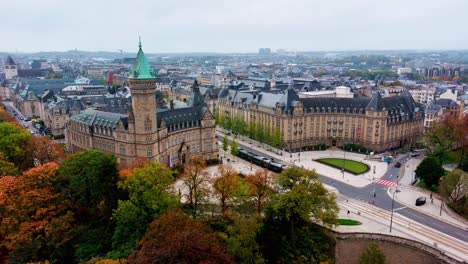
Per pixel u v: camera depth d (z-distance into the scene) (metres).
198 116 187.88
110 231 106.19
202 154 189.88
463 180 133.25
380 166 186.38
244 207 119.62
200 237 83.50
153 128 157.00
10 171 127.19
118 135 162.50
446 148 189.88
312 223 117.69
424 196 146.38
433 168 151.00
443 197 138.50
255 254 92.81
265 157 199.12
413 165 187.88
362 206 137.12
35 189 108.25
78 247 100.12
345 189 154.12
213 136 192.62
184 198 137.00
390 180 165.38
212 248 84.25
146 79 149.62
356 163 190.75
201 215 117.25
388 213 131.25
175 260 78.56
